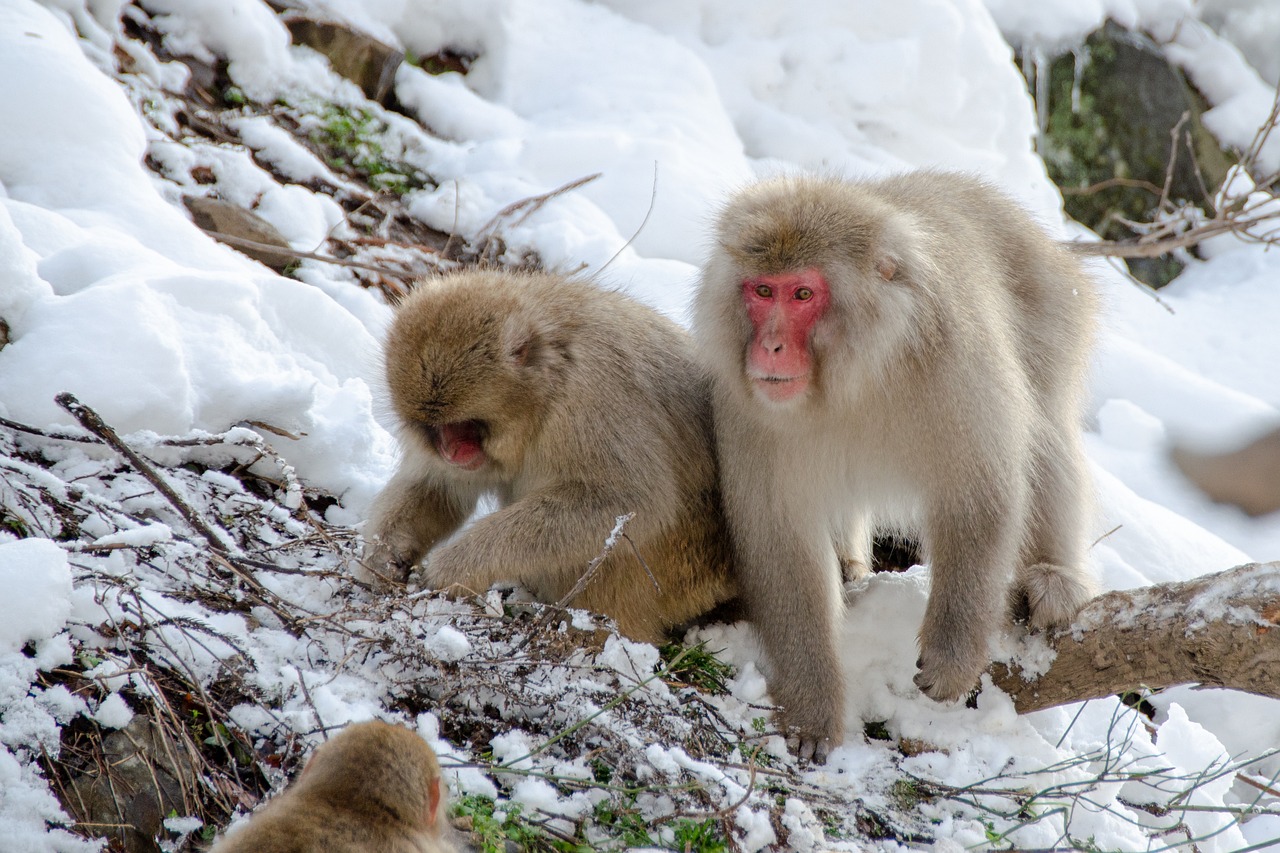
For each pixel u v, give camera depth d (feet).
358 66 56.18
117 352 29.60
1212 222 59.93
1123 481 54.44
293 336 36.27
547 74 61.72
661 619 31.86
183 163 44.78
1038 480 31.68
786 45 67.26
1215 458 55.72
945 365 27.40
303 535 28.25
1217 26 97.91
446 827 20.45
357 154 52.60
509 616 28.81
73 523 25.46
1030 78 81.00
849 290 26.68
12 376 28.91
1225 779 32.63
